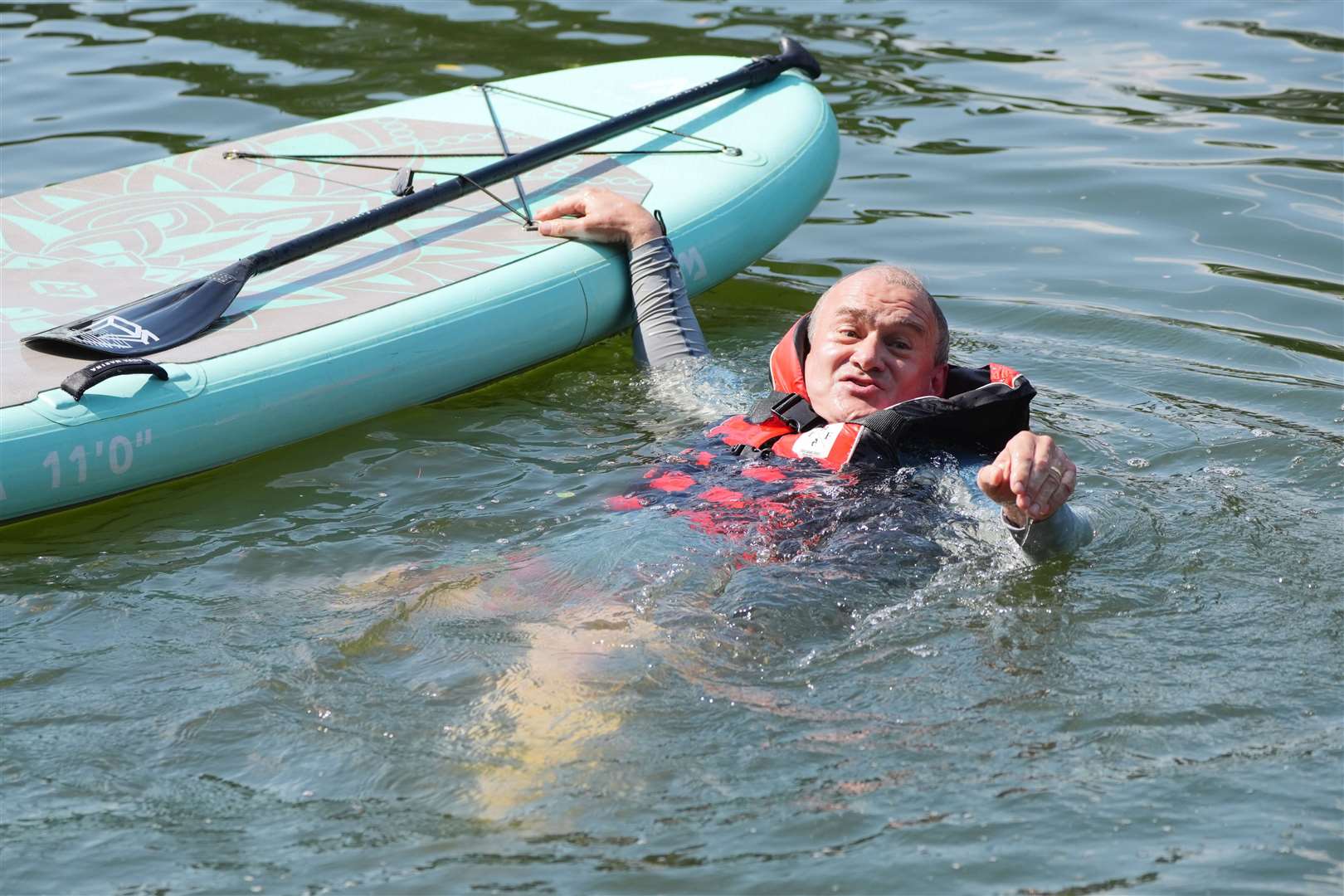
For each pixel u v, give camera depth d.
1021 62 11.66
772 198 7.80
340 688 4.07
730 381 6.52
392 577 4.73
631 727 3.84
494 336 6.47
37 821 3.56
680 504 4.97
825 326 5.36
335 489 5.58
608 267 6.93
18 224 7.06
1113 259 8.14
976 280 7.93
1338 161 9.41
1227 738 3.79
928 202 9.15
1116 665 4.14
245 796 3.65
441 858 3.39
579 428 6.12
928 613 4.40
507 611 4.42
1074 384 6.53
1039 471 4.38
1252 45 11.91
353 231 6.55
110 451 5.45
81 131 9.94
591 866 3.35
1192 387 6.48
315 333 6.07
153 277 6.48
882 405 5.25
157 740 3.88
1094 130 10.17
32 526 5.39
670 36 12.12
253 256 6.28
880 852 3.38
